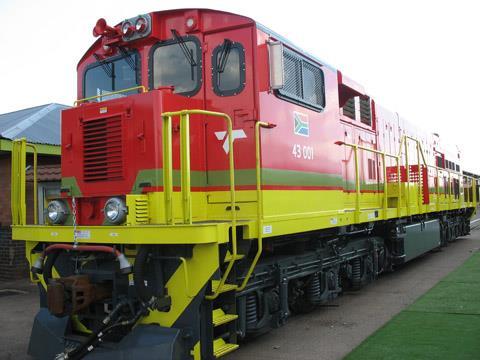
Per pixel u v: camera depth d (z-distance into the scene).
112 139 5.23
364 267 9.12
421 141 13.93
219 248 4.75
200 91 5.55
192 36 5.61
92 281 5.07
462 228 19.22
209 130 5.50
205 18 5.58
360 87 8.80
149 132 4.96
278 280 6.04
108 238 4.80
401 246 10.50
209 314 4.73
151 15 5.68
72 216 5.50
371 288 9.45
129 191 5.08
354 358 5.29
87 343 4.57
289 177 5.86
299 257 6.63
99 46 6.21
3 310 8.14
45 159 11.95
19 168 5.81
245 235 4.93
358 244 8.88
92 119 5.38
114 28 5.88
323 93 7.04
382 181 10.20
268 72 5.47
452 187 17.06
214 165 5.47
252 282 5.57
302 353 5.62
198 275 4.57
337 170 7.35
